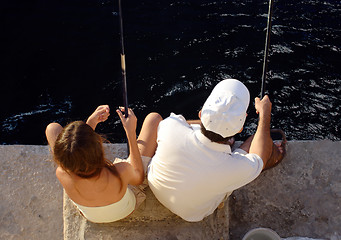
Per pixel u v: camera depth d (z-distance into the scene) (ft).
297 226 8.73
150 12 22.99
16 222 8.93
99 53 20.17
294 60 19.86
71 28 21.67
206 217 8.21
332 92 18.13
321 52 20.36
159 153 7.20
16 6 23.07
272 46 20.71
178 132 7.04
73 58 19.90
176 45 20.67
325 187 9.18
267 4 24.00
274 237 7.63
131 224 8.05
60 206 9.21
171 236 7.91
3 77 18.75
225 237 8.10
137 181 7.55
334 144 9.91
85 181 6.61
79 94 18.16
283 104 17.58
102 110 8.50
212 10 23.36
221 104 6.35
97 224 8.00
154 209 8.28
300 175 9.37
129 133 7.77
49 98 17.93
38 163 9.85
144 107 17.38
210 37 21.24
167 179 7.14
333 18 22.88
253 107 17.76
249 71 19.19
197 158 6.84
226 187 7.12
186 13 22.98
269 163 9.07
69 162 6.03
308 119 16.93
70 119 17.03
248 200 9.04
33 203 9.22
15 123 16.83
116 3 23.63
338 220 8.75
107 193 6.93
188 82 18.58
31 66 19.42
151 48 20.45
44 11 22.84
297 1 24.34
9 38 20.92
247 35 21.43
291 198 9.04
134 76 18.89
